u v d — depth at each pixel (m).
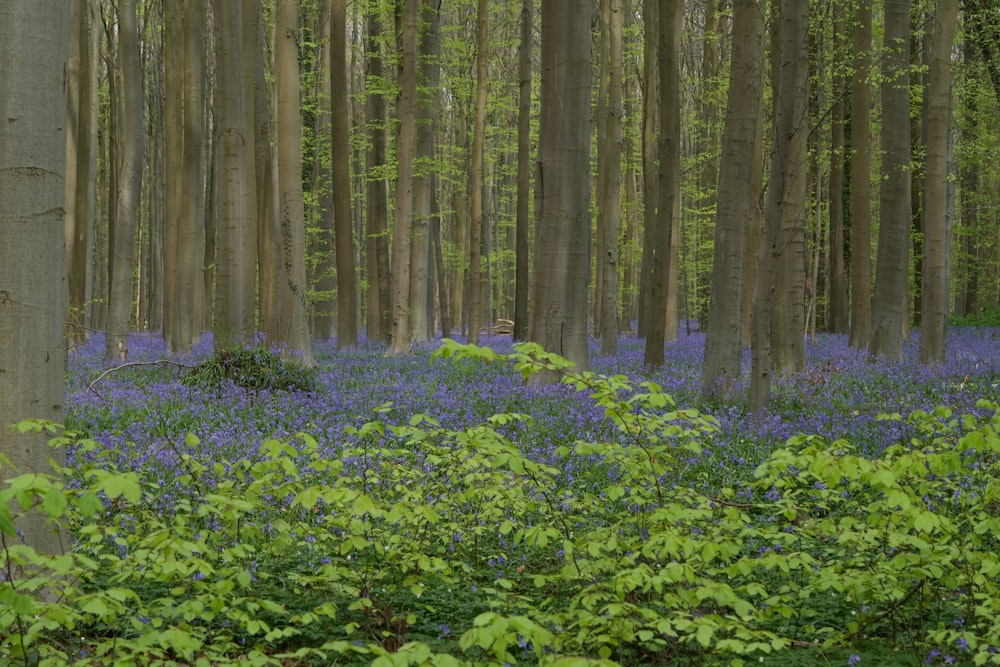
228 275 17.03
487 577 5.96
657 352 17.53
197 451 9.34
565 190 13.98
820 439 4.74
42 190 5.10
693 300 49.50
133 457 8.51
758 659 4.57
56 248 5.20
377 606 5.15
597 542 4.62
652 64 23.78
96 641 4.46
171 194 25.83
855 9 17.69
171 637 3.47
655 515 4.64
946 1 15.49
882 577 4.52
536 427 10.52
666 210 17.52
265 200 20.16
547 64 14.01
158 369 16.69
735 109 12.51
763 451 9.47
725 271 12.56
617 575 4.09
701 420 4.92
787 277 15.96
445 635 4.99
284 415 11.80
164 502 6.93
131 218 18.33
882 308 18.20
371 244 28.72
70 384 14.69
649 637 3.68
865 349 19.86
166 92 25.41
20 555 4.16
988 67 20.64
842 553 4.99
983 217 34.75
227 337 15.77
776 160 10.63
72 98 24.61
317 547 5.43
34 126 5.05
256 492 4.94
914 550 4.77
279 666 3.53
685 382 14.75
